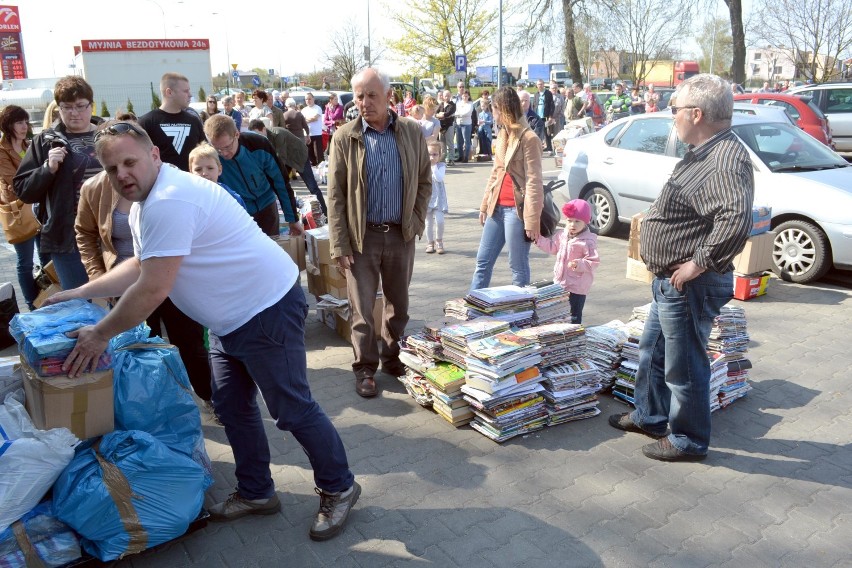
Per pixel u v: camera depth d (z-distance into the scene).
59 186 4.34
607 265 7.71
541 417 4.06
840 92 15.68
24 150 5.56
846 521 3.19
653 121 8.60
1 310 5.36
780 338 5.49
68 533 2.76
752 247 6.30
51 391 2.79
